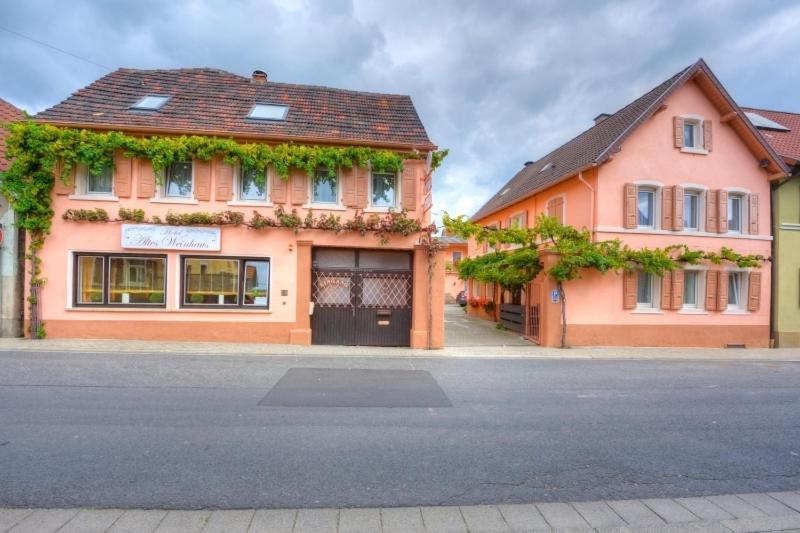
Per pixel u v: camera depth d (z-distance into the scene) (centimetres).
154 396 687
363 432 549
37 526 327
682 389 841
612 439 548
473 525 341
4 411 598
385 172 1298
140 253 1203
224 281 1241
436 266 1258
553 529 339
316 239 1246
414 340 1242
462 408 667
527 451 500
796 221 1545
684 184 1463
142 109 1286
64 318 1183
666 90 1424
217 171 1227
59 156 1162
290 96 1527
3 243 1196
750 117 1838
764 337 1501
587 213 1463
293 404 664
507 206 2156
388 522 343
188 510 355
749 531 342
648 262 1345
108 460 450
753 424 627
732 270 1491
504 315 1809
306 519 345
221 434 530
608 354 1254
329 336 1262
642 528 343
